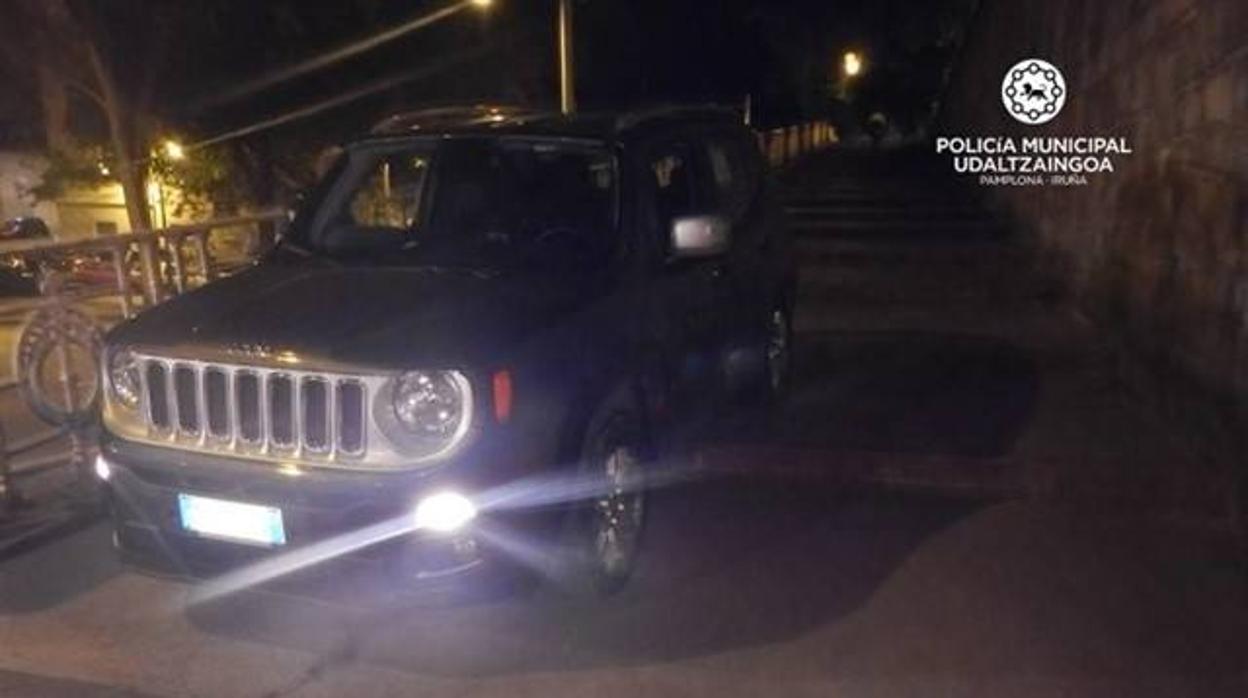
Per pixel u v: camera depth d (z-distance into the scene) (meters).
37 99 26.78
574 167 5.21
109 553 5.20
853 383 8.20
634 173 5.15
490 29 26.06
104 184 25.69
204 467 4.00
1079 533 5.29
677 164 5.70
